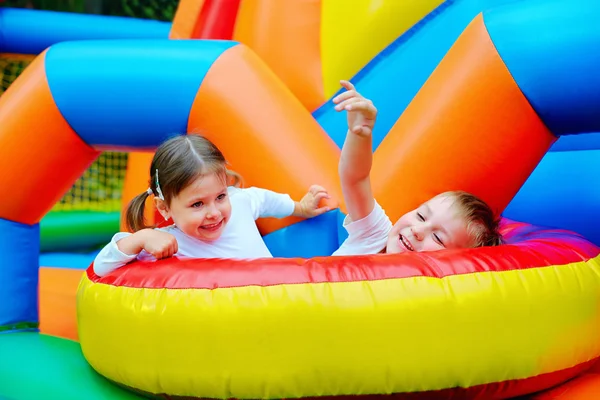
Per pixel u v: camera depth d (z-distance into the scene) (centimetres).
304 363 188
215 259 210
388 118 334
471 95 267
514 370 200
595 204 321
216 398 195
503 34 261
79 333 230
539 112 258
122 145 301
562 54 245
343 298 189
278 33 363
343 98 231
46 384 223
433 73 292
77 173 310
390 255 206
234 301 191
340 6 353
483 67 265
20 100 292
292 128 295
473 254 208
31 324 297
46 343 266
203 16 416
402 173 279
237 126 288
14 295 290
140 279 208
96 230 552
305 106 354
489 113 264
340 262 200
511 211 352
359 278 193
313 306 188
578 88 243
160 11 883
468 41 274
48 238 524
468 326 193
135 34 527
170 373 196
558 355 208
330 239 287
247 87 293
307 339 188
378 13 342
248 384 191
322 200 286
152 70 289
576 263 223
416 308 190
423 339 190
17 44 512
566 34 245
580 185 331
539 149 268
